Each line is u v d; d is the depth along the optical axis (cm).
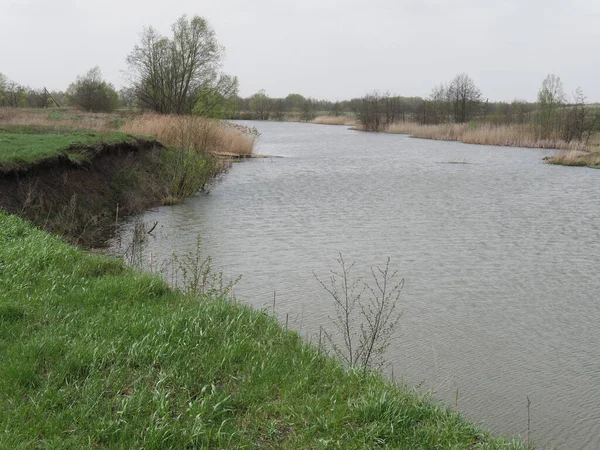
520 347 912
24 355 564
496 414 703
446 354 877
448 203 2259
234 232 1667
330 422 507
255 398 544
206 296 877
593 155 4034
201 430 478
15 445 436
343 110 12475
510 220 1936
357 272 1302
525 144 5350
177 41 4934
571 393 764
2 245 924
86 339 615
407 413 535
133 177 2119
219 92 4966
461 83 8062
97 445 457
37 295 743
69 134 2278
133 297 794
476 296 1159
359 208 2111
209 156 2870
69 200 1622
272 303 1070
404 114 9181
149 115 3438
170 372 565
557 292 1195
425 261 1410
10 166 1464
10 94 6216
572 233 1748
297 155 4250
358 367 654
